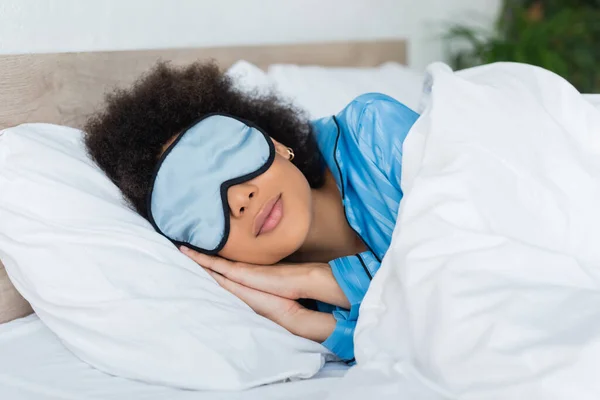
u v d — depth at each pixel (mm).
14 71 1075
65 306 876
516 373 675
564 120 976
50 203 932
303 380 849
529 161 899
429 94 1138
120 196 1004
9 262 945
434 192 862
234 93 1137
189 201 935
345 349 939
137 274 877
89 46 1274
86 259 886
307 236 1046
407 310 802
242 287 962
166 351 830
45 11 1179
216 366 819
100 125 1051
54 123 1153
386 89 1639
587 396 641
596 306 711
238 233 937
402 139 1055
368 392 727
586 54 2523
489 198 856
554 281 775
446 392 713
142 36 1401
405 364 749
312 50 1836
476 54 2350
